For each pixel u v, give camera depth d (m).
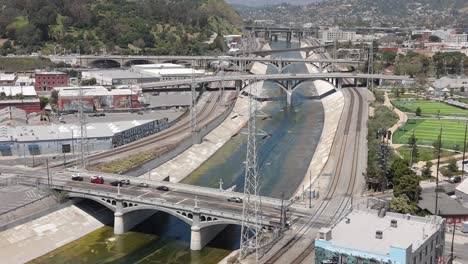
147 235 191.75
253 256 158.88
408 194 190.75
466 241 165.88
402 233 128.38
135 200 191.00
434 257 131.12
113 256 175.00
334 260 121.19
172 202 188.25
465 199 199.62
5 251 172.25
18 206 195.00
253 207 185.62
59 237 185.50
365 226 132.50
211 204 187.62
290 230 173.25
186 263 170.25
